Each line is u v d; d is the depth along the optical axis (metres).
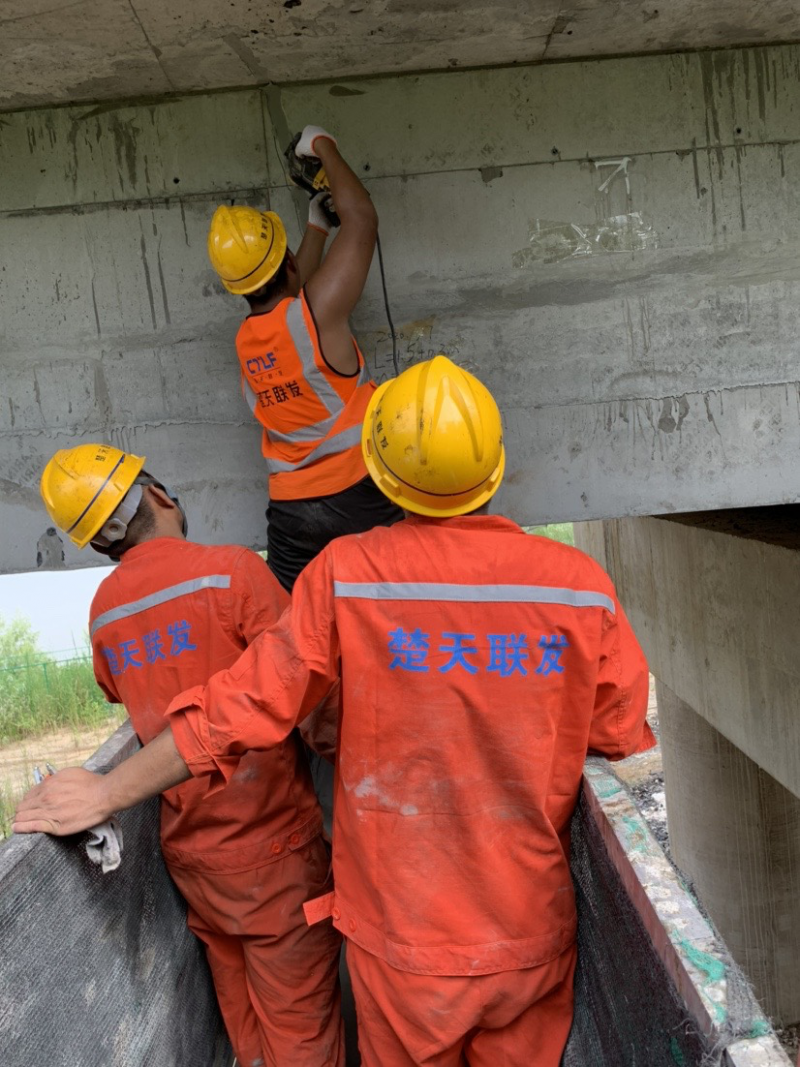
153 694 1.86
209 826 1.84
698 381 3.25
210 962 2.02
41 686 12.96
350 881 1.55
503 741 1.42
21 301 3.16
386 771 1.46
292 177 2.90
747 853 6.71
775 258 3.18
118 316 3.18
